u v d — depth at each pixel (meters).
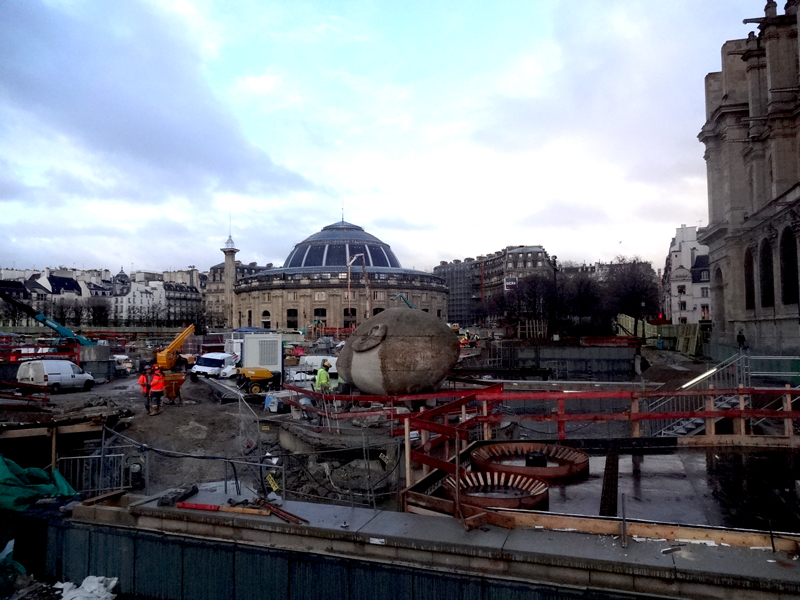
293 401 21.06
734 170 43.06
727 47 44.06
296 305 133.75
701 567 5.22
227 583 6.62
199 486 8.66
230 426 22.28
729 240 42.66
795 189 28.91
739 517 7.02
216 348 53.19
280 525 6.66
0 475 8.80
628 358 38.44
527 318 82.00
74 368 31.98
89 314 143.38
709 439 11.02
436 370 18.72
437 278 143.38
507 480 8.36
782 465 9.47
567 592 5.32
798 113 33.34
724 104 43.31
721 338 44.00
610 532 6.17
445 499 7.35
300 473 17.05
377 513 6.95
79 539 7.50
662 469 9.30
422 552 6.04
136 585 7.09
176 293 188.50
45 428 17.25
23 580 7.43
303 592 6.28
